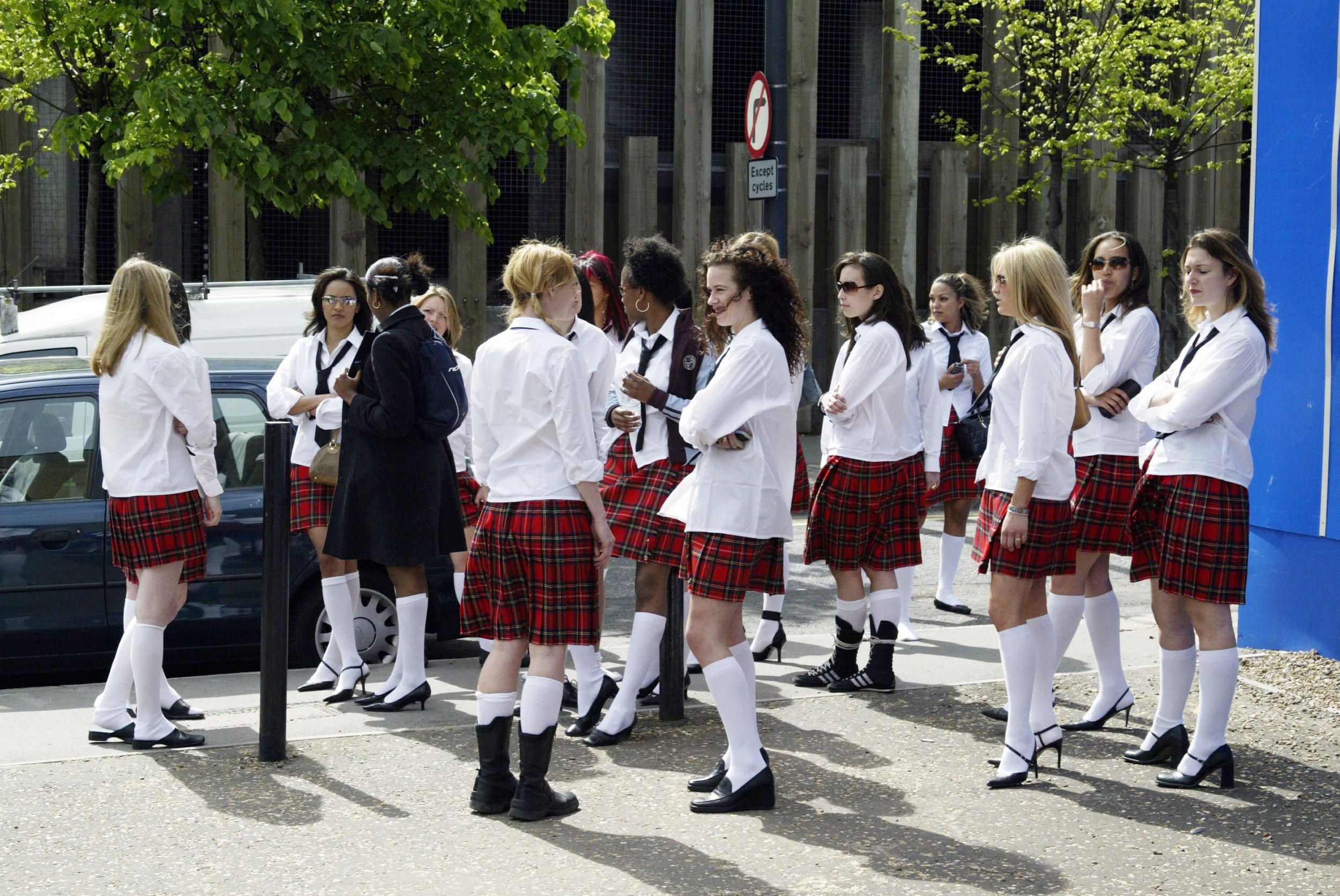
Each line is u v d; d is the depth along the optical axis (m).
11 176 14.41
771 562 4.79
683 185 16.41
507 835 4.31
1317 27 6.29
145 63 12.82
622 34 17.00
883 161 17.17
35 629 6.26
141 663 5.21
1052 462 4.81
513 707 4.55
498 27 11.62
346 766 5.05
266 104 10.75
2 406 6.39
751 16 17.08
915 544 6.19
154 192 12.55
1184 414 4.69
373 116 12.07
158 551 5.21
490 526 4.50
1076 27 14.37
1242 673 6.25
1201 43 14.81
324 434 6.15
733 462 4.50
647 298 5.61
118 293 5.21
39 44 11.77
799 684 6.29
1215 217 17.45
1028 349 4.75
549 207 16.64
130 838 4.29
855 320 6.16
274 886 3.91
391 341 5.50
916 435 6.68
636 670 5.45
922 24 16.94
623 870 4.02
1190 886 3.88
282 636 5.09
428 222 16.00
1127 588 9.05
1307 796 4.66
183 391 5.16
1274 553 6.66
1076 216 17.42
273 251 15.34
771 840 4.25
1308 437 6.41
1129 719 5.69
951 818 4.45
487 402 4.51
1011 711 4.81
